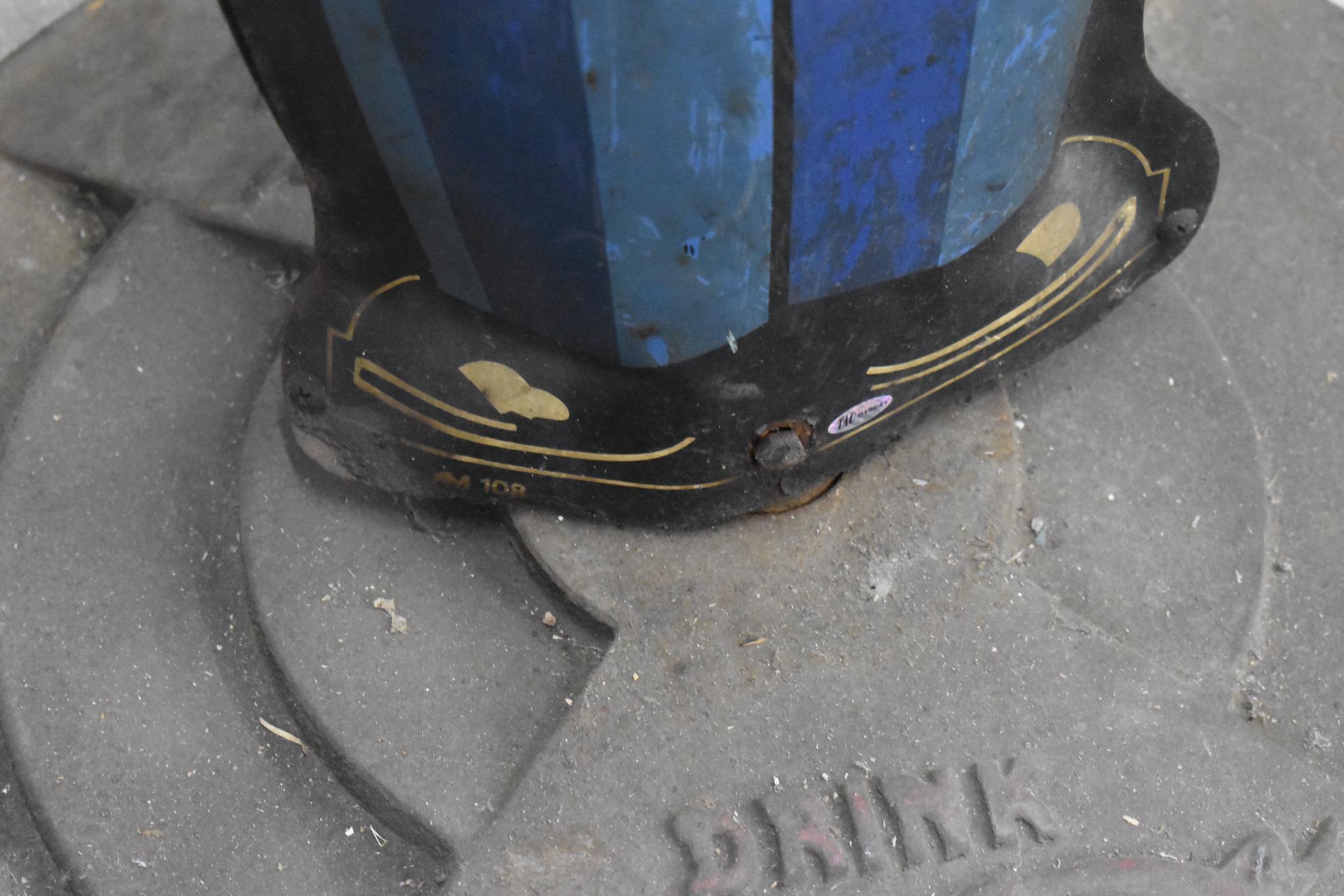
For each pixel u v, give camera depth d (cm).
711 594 66
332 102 58
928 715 65
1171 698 65
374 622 67
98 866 64
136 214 73
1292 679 67
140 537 68
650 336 61
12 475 69
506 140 58
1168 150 65
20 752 65
